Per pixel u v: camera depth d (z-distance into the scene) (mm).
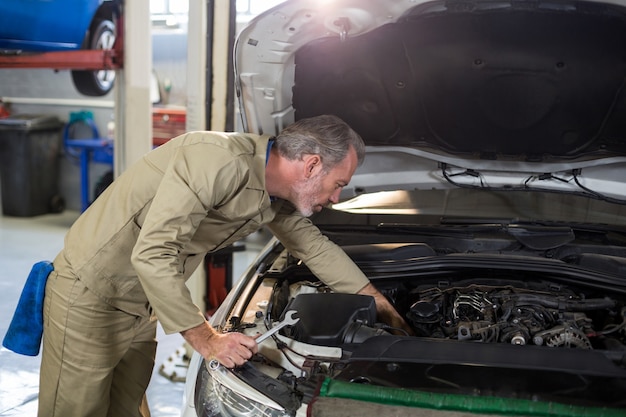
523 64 2295
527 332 1819
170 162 1786
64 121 7320
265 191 1859
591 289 2094
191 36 3316
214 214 1919
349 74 2430
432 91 2455
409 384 1509
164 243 1701
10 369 3408
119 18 4117
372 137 2648
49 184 7160
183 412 1783
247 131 2541
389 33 2275
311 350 1684
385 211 2852
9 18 4336
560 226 2541
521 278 2191
